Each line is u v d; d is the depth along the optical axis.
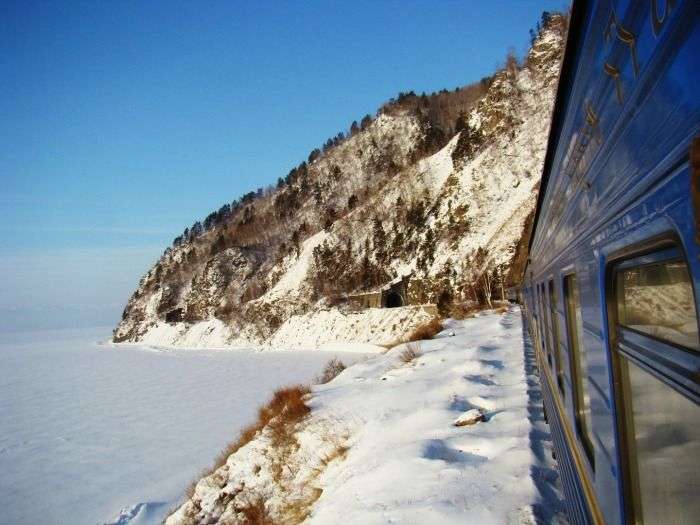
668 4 1.38
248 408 33.31
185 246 165.00
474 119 91.69
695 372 1.38
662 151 1.49
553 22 93.81
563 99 3.73
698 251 1.25
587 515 3.43
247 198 189.75
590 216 2.76
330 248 100.94
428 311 61.91
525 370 12.02
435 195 96.31
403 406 10.98
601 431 2.73
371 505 6.45
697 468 1.45
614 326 2.32
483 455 7.34
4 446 28.34
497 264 59.47
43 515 17.95
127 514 16.92
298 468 10.80
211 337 104.12
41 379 60.88
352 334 70.75
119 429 30.22
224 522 11.23
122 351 104.19
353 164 155.62
